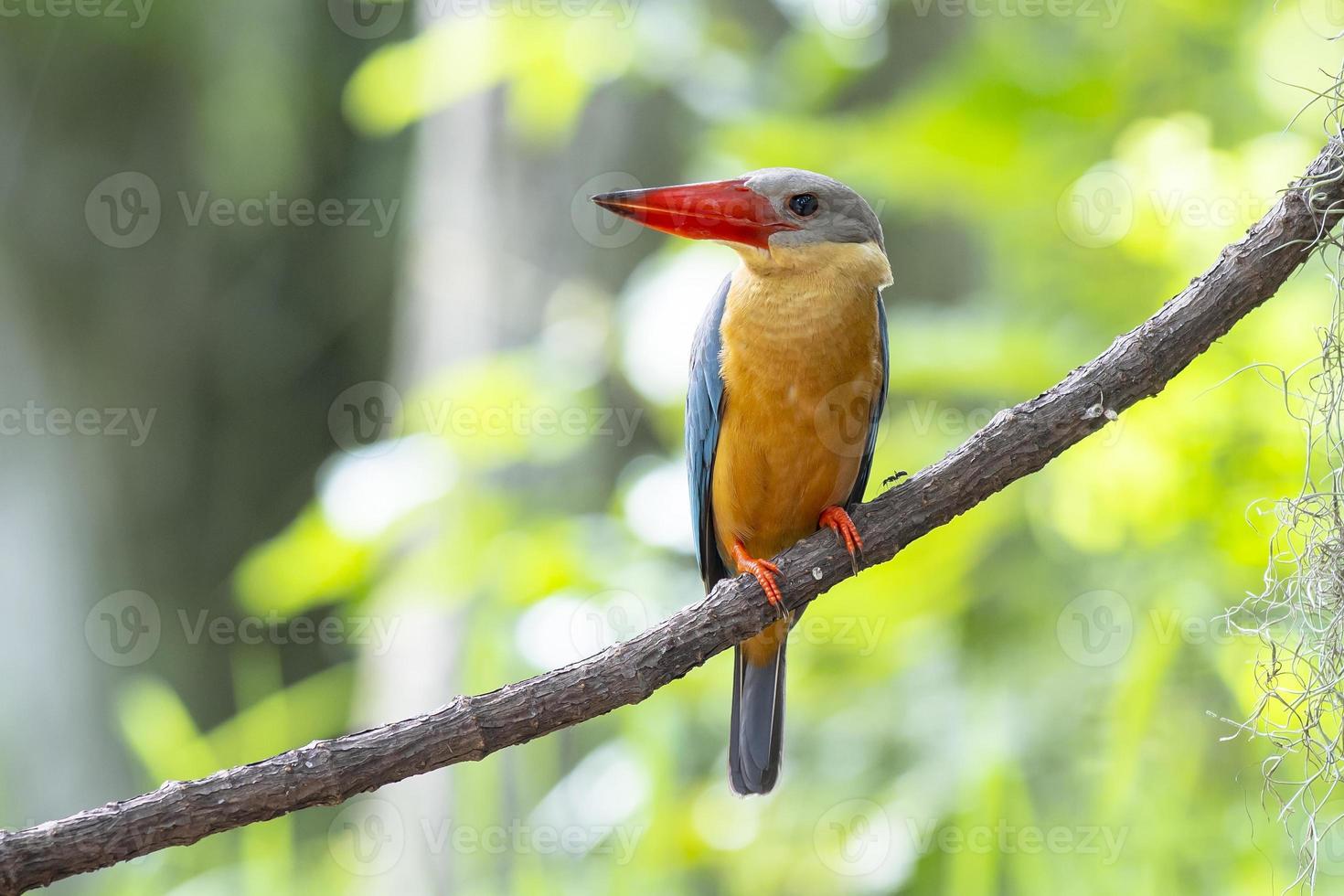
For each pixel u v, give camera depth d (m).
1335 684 6.20
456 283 11.90
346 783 5.22
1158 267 9.31
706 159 10.38
